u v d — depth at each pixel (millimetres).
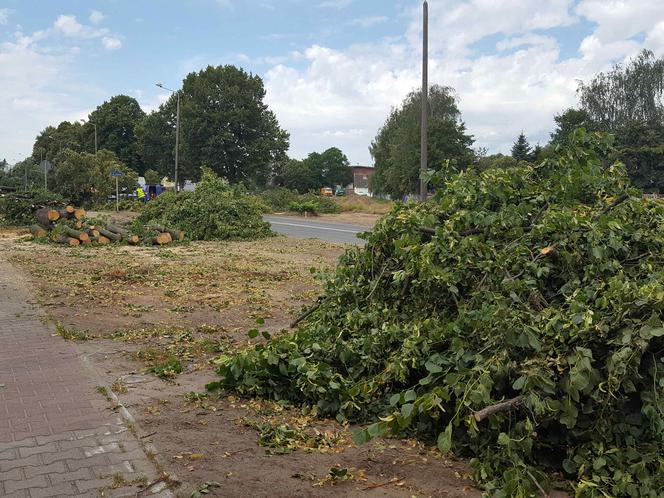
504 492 3420
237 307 9406
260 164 63344
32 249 17578
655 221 5441
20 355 6324
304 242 21250
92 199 45156
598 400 3629
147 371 5914
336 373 4980
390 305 5758
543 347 3973
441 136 47906
